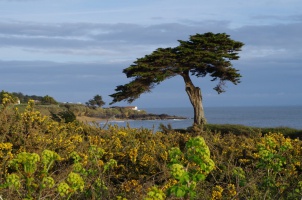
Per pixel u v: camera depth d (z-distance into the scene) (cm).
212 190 569
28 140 684
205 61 4291
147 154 723
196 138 430
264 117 14375
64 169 572
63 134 738
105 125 859
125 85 4269
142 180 575
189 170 452
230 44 4388
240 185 574
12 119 719
